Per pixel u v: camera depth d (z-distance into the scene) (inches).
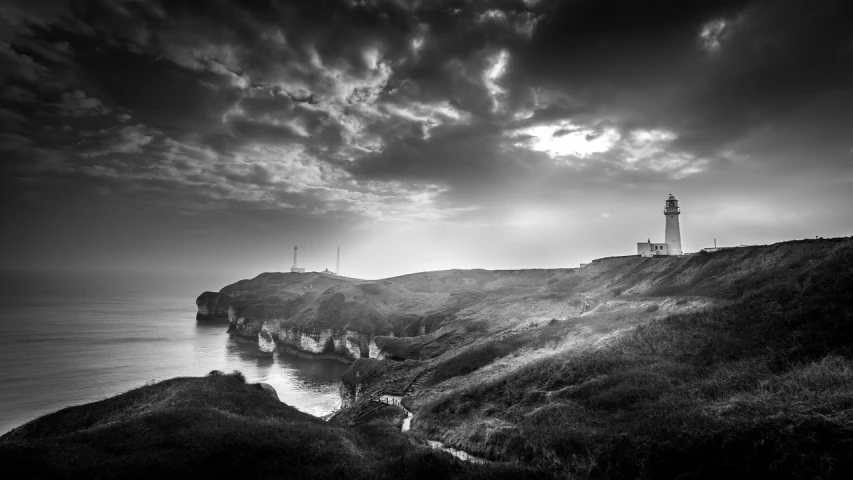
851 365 692.7
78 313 7322.8
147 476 657.0
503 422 983.0
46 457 695.7
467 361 1849.2
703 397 786.8
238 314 5315.0
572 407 930.7
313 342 4033.0
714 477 546.6
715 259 2230.6
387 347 2950.3
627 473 622.8
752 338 977.5
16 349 3890.3
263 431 876.0
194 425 925.8
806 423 552.7
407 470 717.3
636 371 1032.2
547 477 641.0
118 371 3102.9
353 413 1680.6
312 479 689.6
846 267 1080.8
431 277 6107.3
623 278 2864.2
